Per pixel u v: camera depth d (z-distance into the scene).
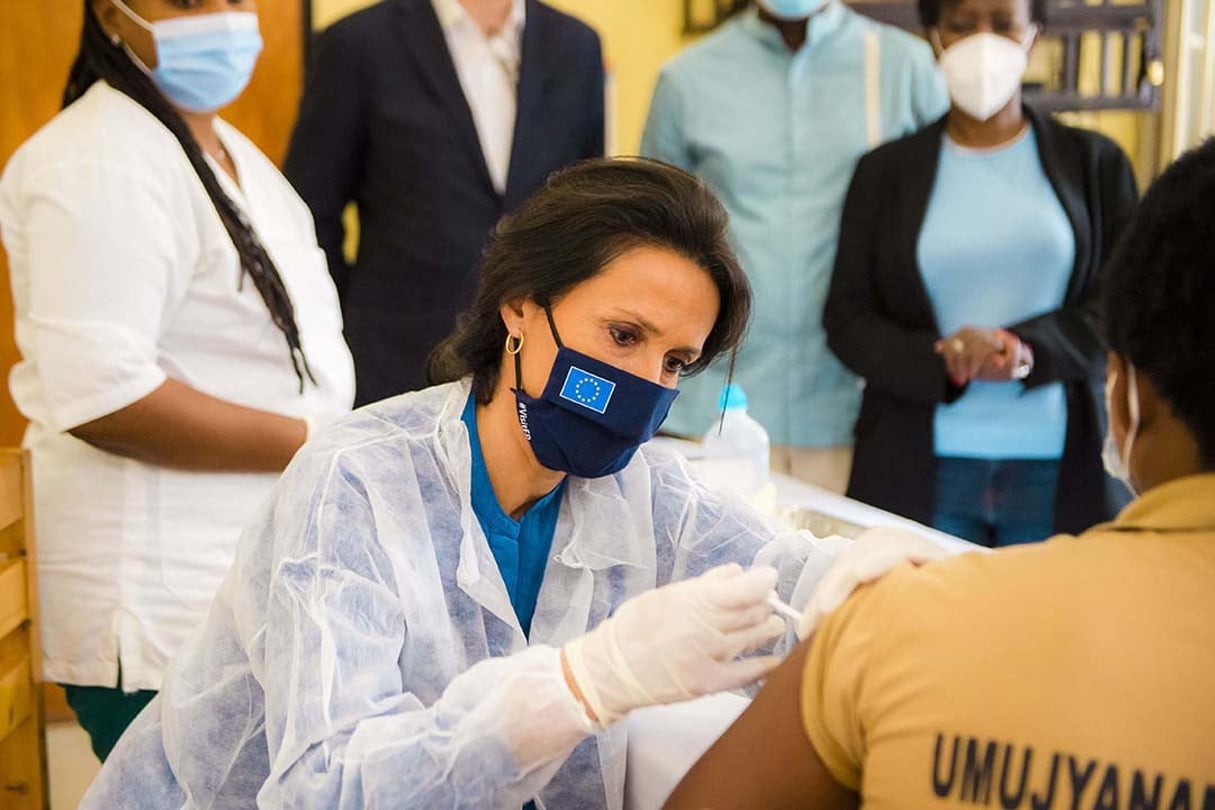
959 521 2.57
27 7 3.13
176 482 1.78
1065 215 2.53
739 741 0.90
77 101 1.81
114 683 1.79
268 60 3.40
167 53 1.80
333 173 2.69
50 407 1.69
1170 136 3.53
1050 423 2.51
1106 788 0.74
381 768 0.97
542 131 2.72
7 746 1.75
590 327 1.13
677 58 2.97
